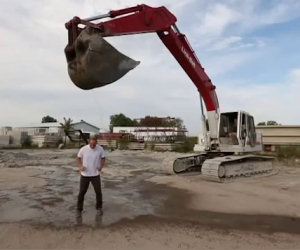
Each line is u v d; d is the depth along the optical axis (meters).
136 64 7.27
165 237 5.83
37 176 13.18
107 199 8.85
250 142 13.45
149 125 45.44
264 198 9.11
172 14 10.41
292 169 16.48
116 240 5.66
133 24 9.04
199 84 12.55
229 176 12.13
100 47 6.75
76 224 6.52
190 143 31.58
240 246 5.45
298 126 21.61
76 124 66.25
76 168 16.23
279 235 6.03
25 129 59.72
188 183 11.58
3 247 5.33
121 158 23.45
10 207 7.87
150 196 9.34
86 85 6.94
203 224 6.67
